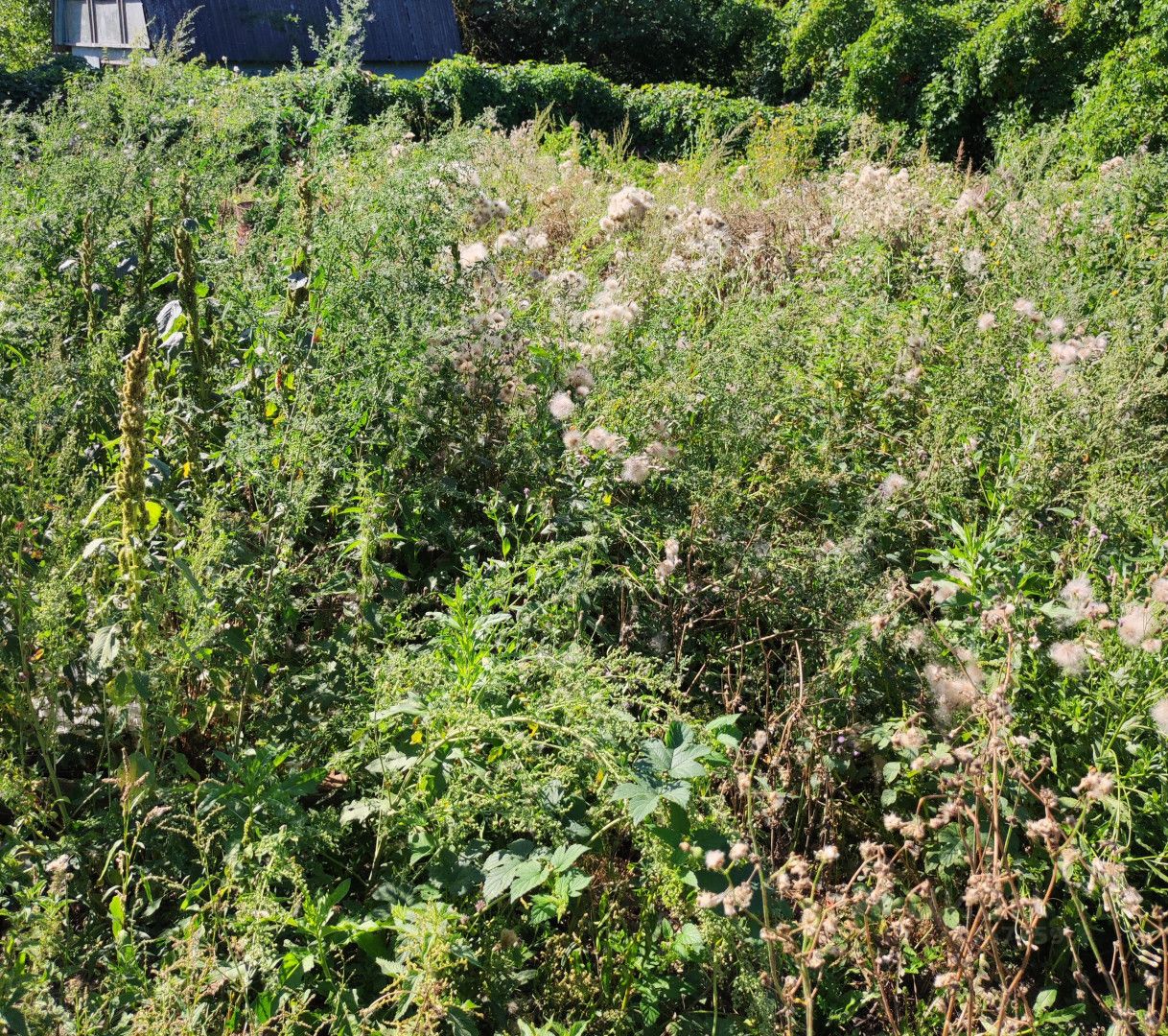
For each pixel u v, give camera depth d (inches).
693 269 193.6
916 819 82.1
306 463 115.2
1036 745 106.9
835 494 145.4
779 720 113.0
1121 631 101.5
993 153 696.4
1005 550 123.9
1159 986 89.6
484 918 90.4
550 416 144.9
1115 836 92.0
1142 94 496.7
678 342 163.3
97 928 90.3
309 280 153.5
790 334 164.1
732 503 131.8
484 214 178.7
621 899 94.3
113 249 170.1
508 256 182.9
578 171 330.0
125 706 90.8
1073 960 91.0
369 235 158.7
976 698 87.0
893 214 227.1
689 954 87.3
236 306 147.7
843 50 830.5
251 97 245.9
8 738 103.6
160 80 225.1
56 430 122.2
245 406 125.0
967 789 92.1
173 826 94.3
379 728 97.1
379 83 589.6
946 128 729.0
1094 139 494.9
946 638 114.6
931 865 97.7
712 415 143.0
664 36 1127.6
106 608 94.5
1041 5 670.5
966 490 144.0
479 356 145.5
